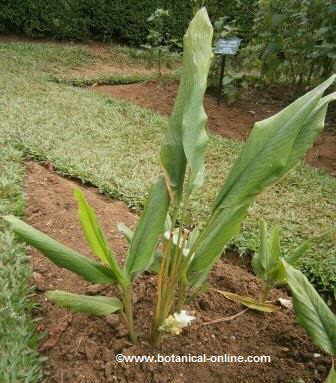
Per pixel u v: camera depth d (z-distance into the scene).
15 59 7.20
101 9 9.39
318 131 1.56
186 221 2.98
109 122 4.86
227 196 1.57
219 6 7.99
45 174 3.54
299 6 5.44
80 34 9.41
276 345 2.02
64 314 2.10
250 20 8.14
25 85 5.83
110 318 2.03
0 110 4.76
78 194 1.43
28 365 1.78
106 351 1.88
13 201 3.04
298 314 1.67
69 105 5.25
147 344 1.92
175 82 7.03
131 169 3.77
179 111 1.62
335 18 5.09
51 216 2.95
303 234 2.99
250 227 3.00
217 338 2.01
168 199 1.66
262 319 2.17
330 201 3.51
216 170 3.95
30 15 8.86
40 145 3.97
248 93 6.56
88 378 1.77
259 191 1.51
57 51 8.20
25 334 1.92
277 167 1.49
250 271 2.67
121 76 7.19
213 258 1.74
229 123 5.41
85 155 3.91
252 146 1.56
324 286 2.50
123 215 3.06
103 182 3.45
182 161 1.62
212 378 1.81
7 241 2.53
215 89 6.57
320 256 2.71
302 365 1.93
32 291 2.25
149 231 1.65
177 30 9.68
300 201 3.47
